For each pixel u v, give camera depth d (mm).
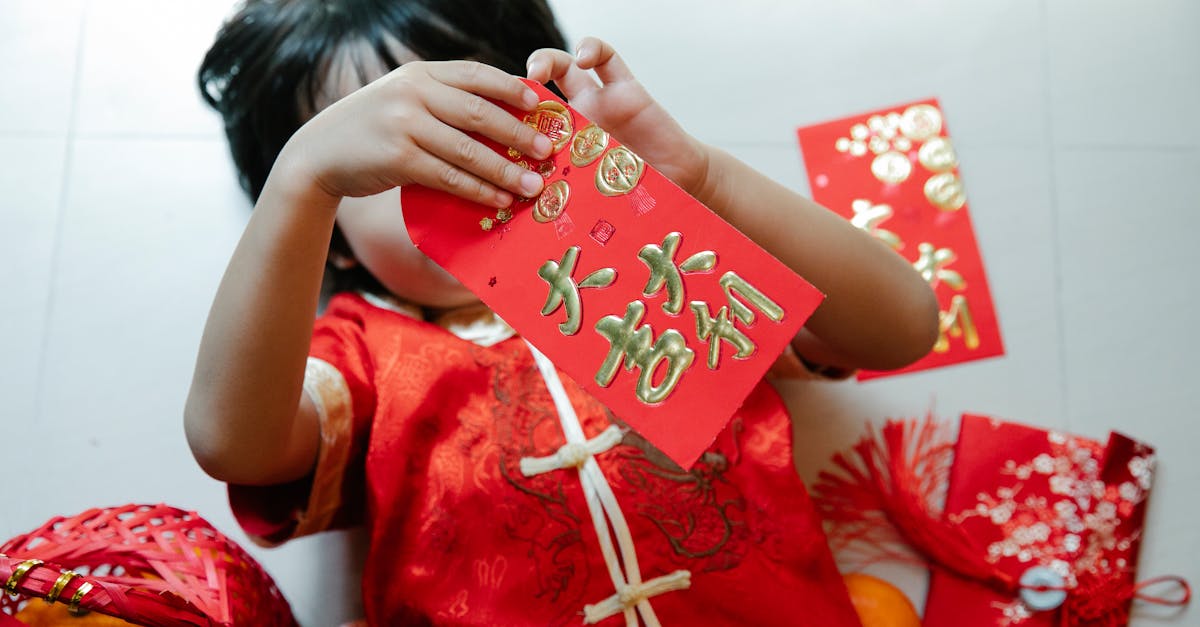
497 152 620
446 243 618
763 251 587
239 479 733
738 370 582
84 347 1022
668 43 1110
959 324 1043
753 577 771
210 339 677
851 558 985
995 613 944
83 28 1098
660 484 774
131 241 1050
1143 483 975
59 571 661
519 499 769
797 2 1123
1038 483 977
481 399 805
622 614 744
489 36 827
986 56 1112
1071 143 1092
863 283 767
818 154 1084
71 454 997
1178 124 1098
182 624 663
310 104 829
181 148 1072
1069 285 1056
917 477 1002
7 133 1066
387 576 792
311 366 786
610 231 601
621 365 589
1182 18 1122
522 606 752
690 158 700
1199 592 965
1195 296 1053
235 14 916
